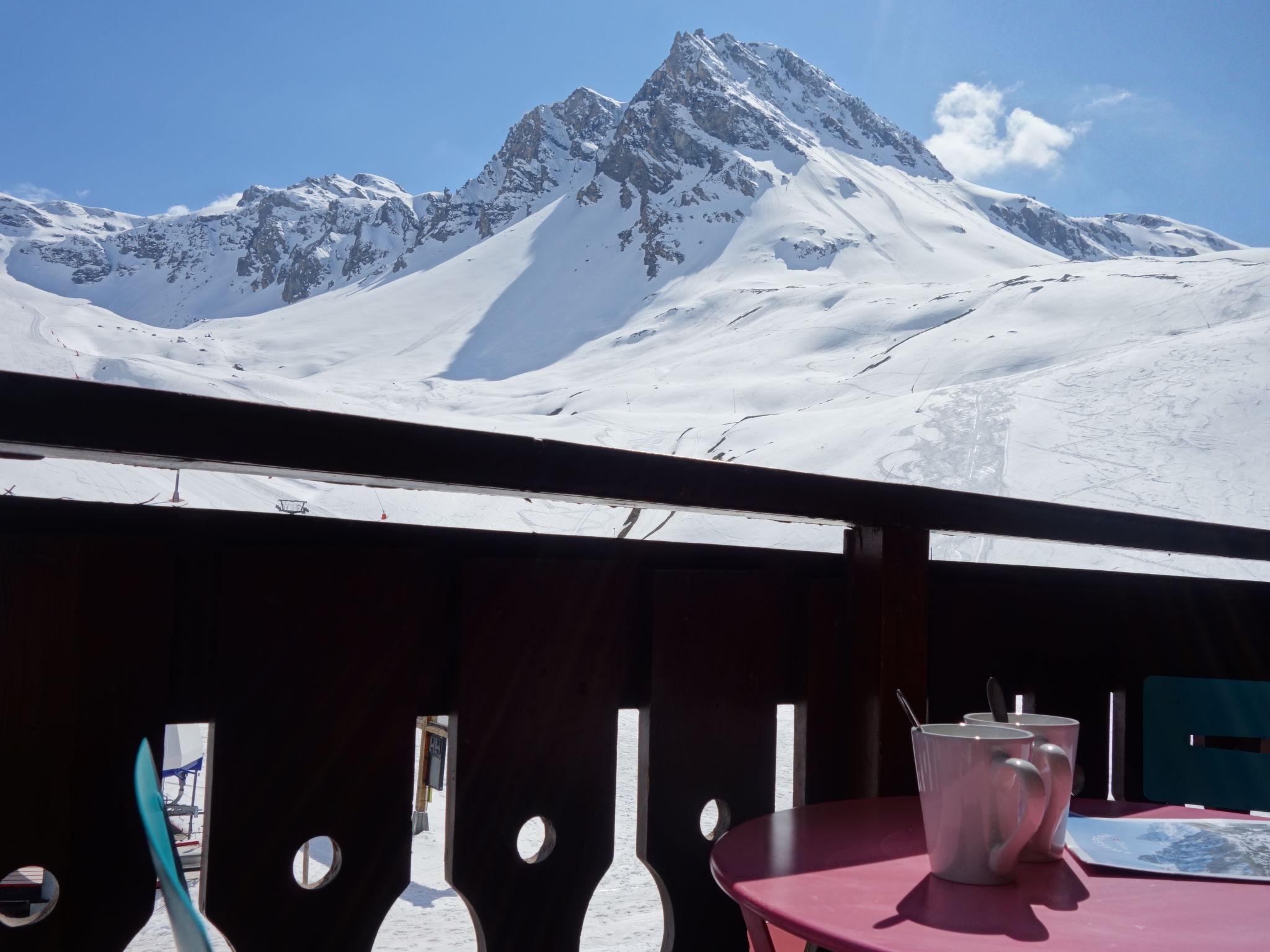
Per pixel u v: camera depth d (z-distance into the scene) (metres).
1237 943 0.56
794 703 1.01
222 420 0.58
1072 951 0.54
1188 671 1.42
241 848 0.67
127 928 0.62
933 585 1.17
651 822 0.88
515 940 0.80
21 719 0.59
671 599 0.90
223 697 0.67
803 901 0.61
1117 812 0.92
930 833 0.67
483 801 0.79
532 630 0.82
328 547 0.73
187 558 0.67
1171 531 1.34
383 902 0.72
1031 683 1.26
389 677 0.74
